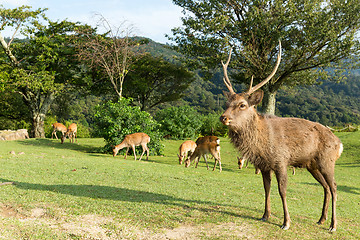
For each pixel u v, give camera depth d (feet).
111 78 83.20
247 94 16.80
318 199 27.66
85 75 100.37
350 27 75.87
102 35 94.07
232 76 99.86
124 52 84.12
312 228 16.93
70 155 49.67
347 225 18.66
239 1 82.33
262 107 85.97
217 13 82.28
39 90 98.99
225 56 78.13
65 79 99.76
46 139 78.69
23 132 83.66
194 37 81.56
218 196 23.72
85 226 14.93
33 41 91.56
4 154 41.52
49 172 28.55
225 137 104.53
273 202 23.98
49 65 97.25
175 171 37.86
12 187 20.97
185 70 116.67
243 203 21.77
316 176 18.30
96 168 32.73
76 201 18.62
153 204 19.13
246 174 43.39
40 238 13.08
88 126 204.13
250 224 16.48
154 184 26.81
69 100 124.36
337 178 46.19
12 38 89.25
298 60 77.46
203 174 38.01
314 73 91.09
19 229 13.78
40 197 18.81
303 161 17.53
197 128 100.01
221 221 16.69
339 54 76.38
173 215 17.12
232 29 80.28
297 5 77.51
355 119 254.88
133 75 104.78
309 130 17.33
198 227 15.69
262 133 16.63
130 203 18.95
